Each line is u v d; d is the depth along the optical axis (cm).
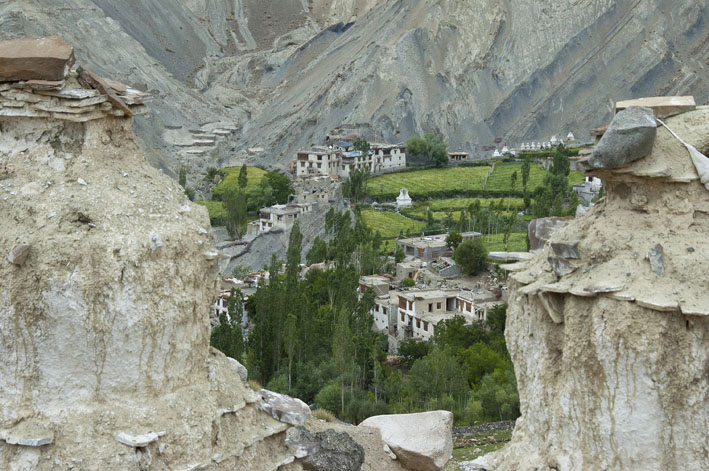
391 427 2297
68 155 1484
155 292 1423
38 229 1393
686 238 1273
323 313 5778
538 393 1398
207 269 1566
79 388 1385
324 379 4594
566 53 17938
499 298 6750
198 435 1449
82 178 1461
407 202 11694
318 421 2328
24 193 1434
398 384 4559
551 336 1380
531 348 1437
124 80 17600
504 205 11125
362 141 13688
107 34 18612
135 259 1397
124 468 1340
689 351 1223
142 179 1552
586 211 1469
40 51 1443
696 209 1288
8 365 1382
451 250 8825
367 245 8575
